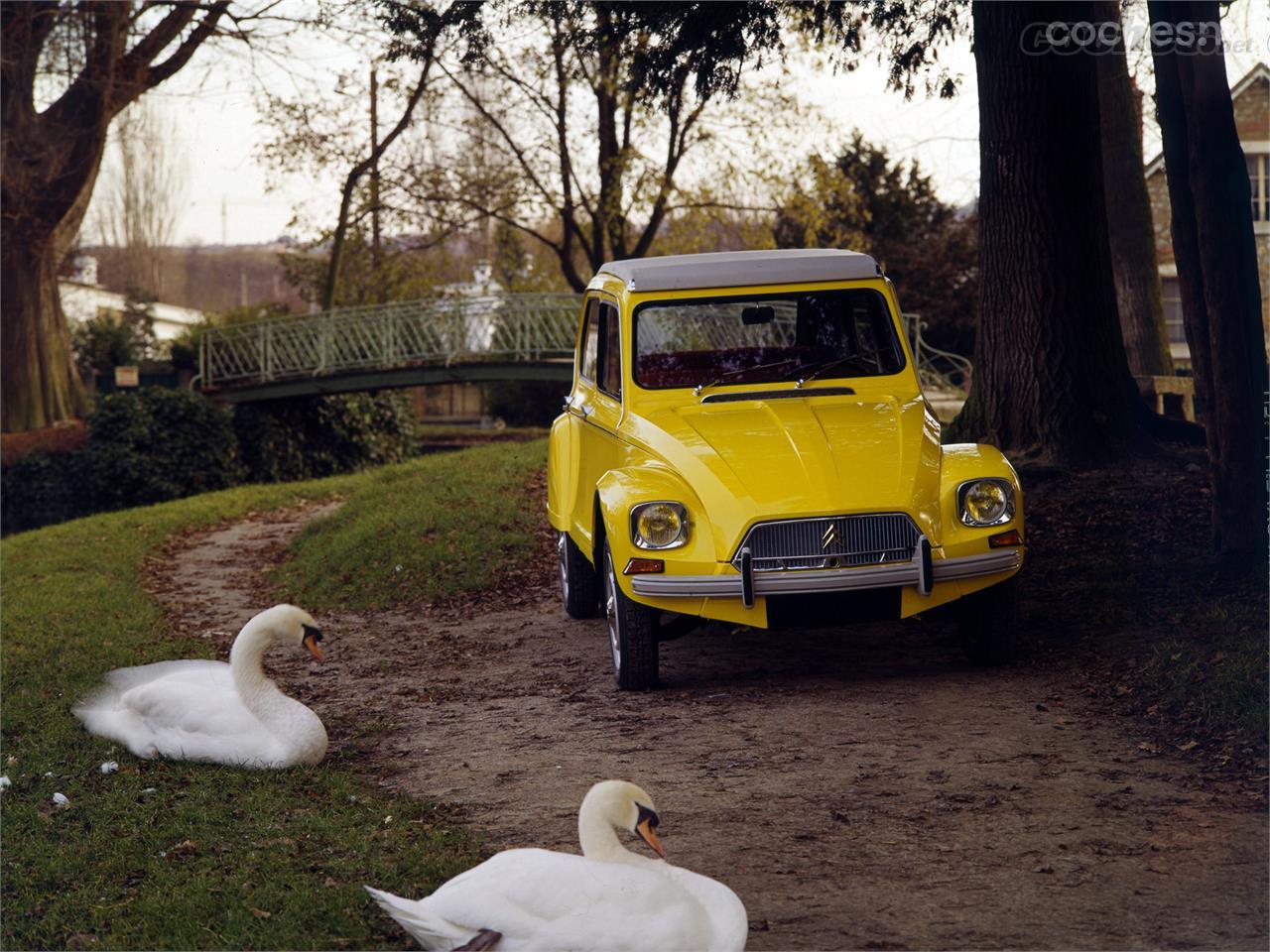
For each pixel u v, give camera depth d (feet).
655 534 23.86
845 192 102.83
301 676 30.25
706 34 36.55
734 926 12.26
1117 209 59.67
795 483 23.56
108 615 39.83
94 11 89.92
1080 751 19.75
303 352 93.66
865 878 15.44
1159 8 27.84
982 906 14.39
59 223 104.12
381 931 14.44
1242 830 16.16
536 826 18.04
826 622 23.52
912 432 25.21
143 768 21.86
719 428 25.49
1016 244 41.34
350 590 41.75
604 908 11.75
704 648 29.12
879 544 23.43
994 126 41.32
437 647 32.63
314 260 124.77
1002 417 42.16
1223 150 27.37
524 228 103.50
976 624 25.17
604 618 34.19
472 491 52.42
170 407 85.46
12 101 93.66
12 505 86.74
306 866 16.70
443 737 23.57
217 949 14.23
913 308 124.06
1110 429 41.01
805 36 44.45
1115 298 42.06
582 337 33.35
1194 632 25.16
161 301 210.18
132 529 61.36
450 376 89.10
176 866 17.08
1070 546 34.37
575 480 31.48
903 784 18.79
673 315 28.14
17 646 35.27
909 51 38.14
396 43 39.91
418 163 104.73
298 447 94.48
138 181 218.38
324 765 21.79
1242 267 27.99
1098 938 13.42
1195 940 13.25
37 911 15.97
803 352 28.43
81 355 146.10
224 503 69.26
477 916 11.76
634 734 22.53
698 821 17.83
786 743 21.26
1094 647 25.62
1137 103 60.23
